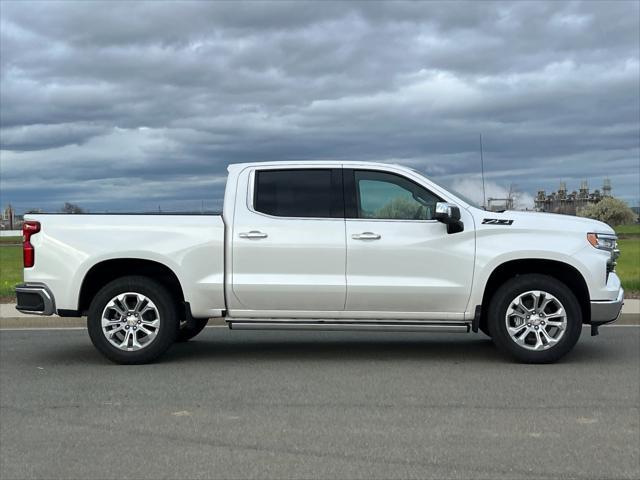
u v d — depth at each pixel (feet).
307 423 17.53
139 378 22.85
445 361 25.50
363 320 24.68
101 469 14.39
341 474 14.01
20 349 28.86
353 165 25.07
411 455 15.10
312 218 24.57
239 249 24.45
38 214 25.12
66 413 18.63
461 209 24.57
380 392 20.71
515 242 24.14
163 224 24.72
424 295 24.18
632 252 96.63
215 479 13.80
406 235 24.27
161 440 16.25
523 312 24.36
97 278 26.03
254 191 24.95
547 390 20.83
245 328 24.72
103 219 24.90
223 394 20.58
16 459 15.02
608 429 16.90
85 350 28.50
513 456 14.99
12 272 72.28
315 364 25.09
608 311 24.13
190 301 24.57
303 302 24.43
